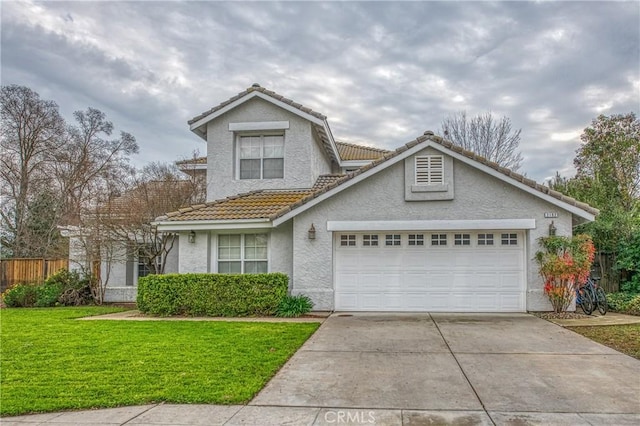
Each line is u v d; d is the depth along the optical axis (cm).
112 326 1180
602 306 1312
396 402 600
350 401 605
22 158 3431
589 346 911
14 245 3241
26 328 1159
